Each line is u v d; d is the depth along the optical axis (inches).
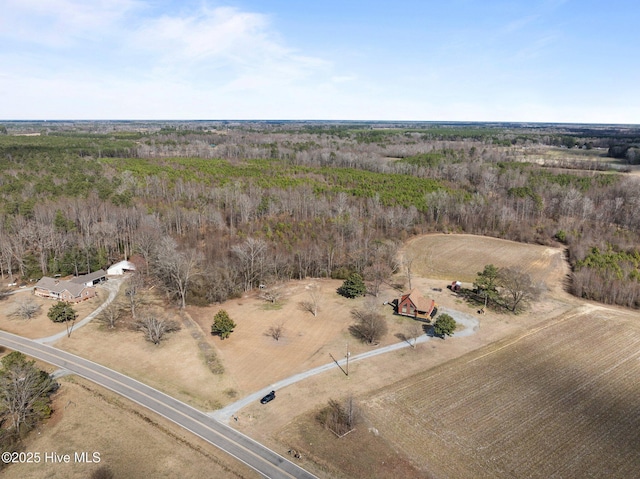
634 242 5856.3
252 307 4318.4
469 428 2613.2
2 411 2539.4
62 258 5142.7
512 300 4375.0
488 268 4397.1
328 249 5236.2
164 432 2578.7
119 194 6776.6
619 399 2920.8
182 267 4404.5
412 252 5890.8
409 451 2431.1
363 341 3636.8
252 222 6318.9
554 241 6250.0
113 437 2539.4
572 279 4990.2
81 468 2316.7
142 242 5260.8
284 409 2787.9
